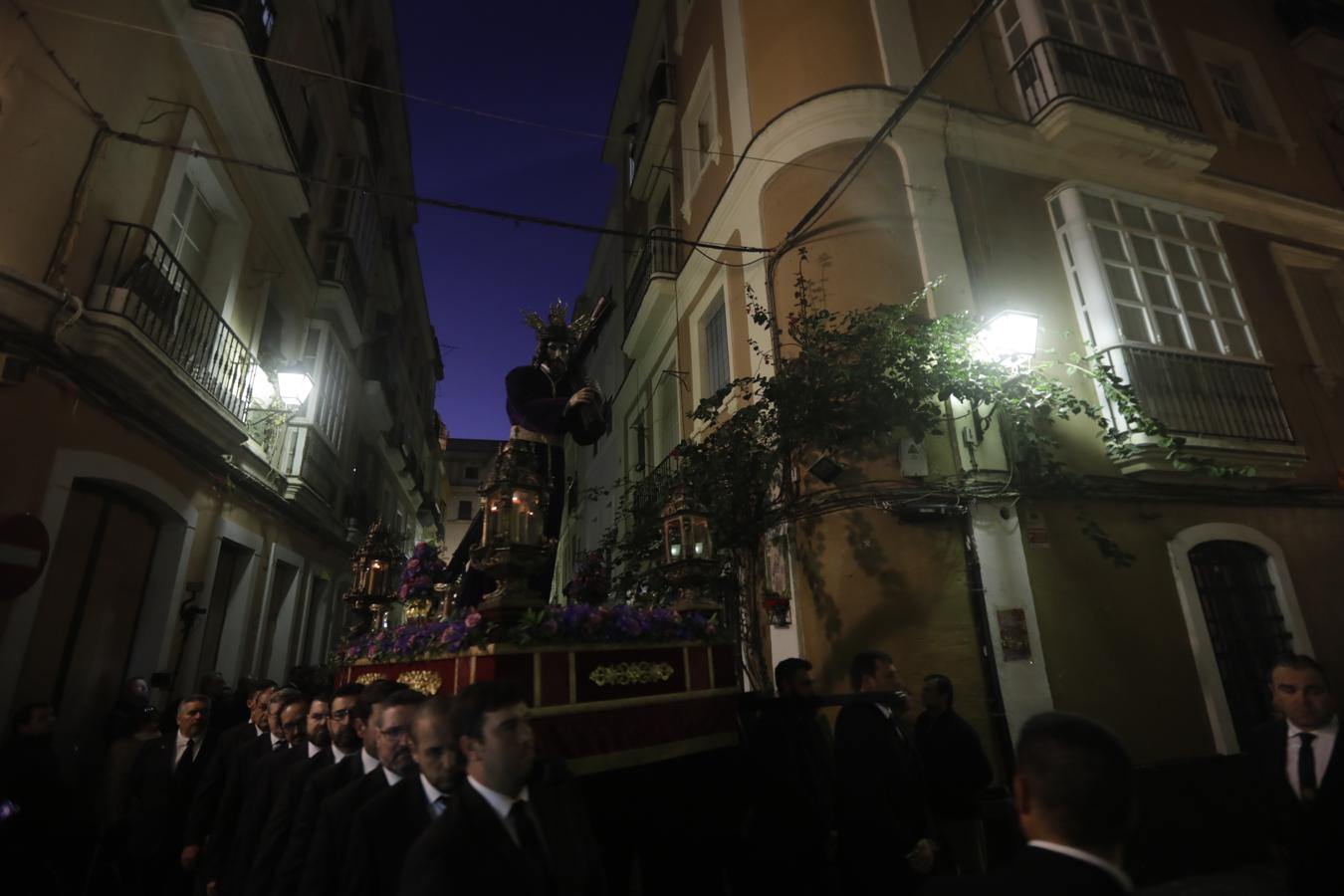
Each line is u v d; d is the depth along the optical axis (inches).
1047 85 319.0
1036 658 233.9
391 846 86.3
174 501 274.8
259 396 351.3
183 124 271.4
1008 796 206.5
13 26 196.4
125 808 197.3
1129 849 203.5
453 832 72.0
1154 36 369.7
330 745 133.0
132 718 212.7
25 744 172.7
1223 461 287.3
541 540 114.8
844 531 245.1
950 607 235.9
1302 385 335.3
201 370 283.4
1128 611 254.1
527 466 123.7
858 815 127.3
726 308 354.9
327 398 465.1
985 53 336.5
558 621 108.8
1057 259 305.7
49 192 206.4
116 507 251.9
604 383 674.2
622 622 119.6
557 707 102.8
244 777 147.6
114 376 225.6
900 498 242.1
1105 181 332.2
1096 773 58.4
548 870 76.9
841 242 285.6
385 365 647.8
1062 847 58.1
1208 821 213.5
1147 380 283.0
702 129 444.8
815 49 323.3
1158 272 312.2
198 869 149.6
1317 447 324.8
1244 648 271.9
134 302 228.5
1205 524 282.7
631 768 115.8
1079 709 233.1
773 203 312.8
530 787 82.8
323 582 510.9
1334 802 102.4
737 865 135.2
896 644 231.1
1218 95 397.4
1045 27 326.0
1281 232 372.2
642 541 302.0
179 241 289.7
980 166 306.3
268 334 394.0
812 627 245.4
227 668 340.8
